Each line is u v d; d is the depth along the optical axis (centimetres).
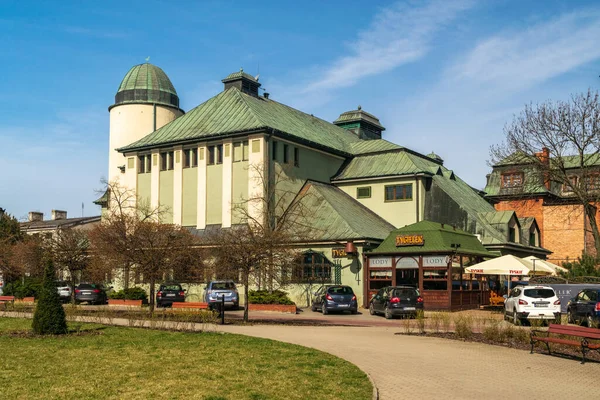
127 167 4947
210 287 3722
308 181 4706
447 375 1420
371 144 5241
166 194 4741
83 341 1975
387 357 1673
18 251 4681
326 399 1137
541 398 1205
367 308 3853
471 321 2466
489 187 5800
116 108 5716
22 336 2123
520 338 2023
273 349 1775
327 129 5553
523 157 3956
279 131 4391
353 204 4697
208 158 4588
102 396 1166
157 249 3019
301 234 3856
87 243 4316
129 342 1942
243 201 4284
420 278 3691
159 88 5753
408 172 4594
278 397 1148
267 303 3656
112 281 4744
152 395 1170
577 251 5341
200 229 4516
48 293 2212
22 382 1295
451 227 4028
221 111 4791
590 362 1636
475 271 3409
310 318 3189
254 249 2845
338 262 3978
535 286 2711
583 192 3781
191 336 2108
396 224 4644
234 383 1274
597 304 2497
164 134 4853
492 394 1231
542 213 5522
